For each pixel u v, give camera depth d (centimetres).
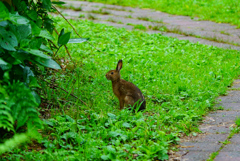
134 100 750
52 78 861
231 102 829
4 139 547
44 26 773
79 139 561
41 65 548
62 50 1116
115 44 1403
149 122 670
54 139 587
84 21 1862
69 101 732
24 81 530
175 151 565
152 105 787
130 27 1845
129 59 1173
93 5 2492
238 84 988
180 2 2684
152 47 1384
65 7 2311
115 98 828
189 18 2186
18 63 502
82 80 911
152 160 529
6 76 450
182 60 1227
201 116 731
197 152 559
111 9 2388
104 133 596
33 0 752
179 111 735
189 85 922
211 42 1602
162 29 1794
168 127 662
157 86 920
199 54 1328
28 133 449
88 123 653
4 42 489
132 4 2605
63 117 659
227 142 593
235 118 716
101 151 541
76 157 508
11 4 646
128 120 666
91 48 1292
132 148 564
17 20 522
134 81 941
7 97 436
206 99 833
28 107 446
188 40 1556
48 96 732
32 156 511
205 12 2341
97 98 790
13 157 499
